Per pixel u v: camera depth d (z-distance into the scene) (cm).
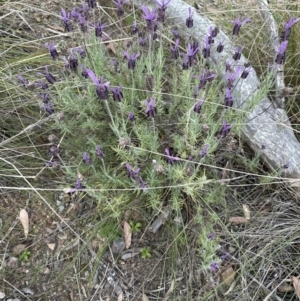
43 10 55
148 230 43
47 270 41
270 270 40
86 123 43
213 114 43
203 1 59
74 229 43
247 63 41
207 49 40
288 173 44
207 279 39
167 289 41
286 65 51
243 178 45
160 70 42
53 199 45
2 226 43
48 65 51
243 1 57
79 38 53
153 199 41
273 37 51
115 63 44
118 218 42
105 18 58
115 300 40
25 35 55
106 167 44
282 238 41
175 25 51
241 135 45
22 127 47
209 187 43
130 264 42
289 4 52
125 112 44
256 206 44
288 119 47
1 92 48
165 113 47
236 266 41
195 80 44
